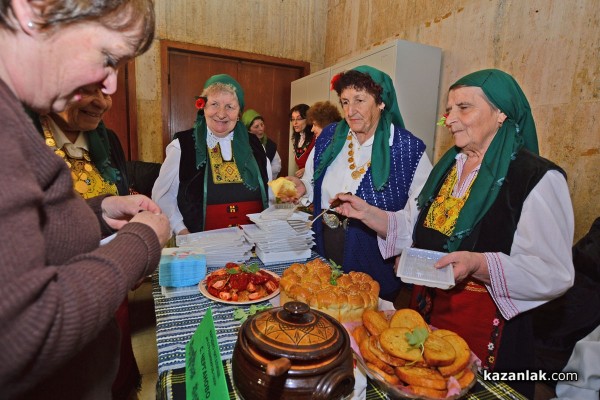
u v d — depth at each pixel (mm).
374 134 1633
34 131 420
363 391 664
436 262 967
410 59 2598
